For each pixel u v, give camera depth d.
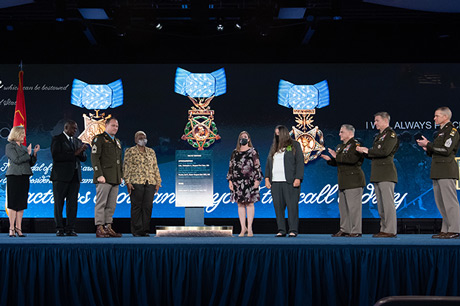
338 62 9.12
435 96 9.06
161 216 8.91
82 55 9.16
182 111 9.14
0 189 8.91
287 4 7.79
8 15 8.45
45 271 4.00
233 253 3.96
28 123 9.07
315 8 7.81
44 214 8.86
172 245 3.99
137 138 6.95
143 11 8.12
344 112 9.09
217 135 9.08
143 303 3.94
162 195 8.96
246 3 8.08
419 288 3.92
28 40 9.20
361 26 9.14
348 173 6.36
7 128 9.05
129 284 3.97
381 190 5.85
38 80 9.16
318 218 8.88
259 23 7.98
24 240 4.47
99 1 7.82
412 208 8.82
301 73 9.18
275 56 9.14
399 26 9.09
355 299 3.94
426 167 8.90
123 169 6.93
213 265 3.96
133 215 6.87
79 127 9.09
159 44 9.23
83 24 8.24
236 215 8.91
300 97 9.12
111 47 9.19
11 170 6.23
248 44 9.20
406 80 9.09
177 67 9.21
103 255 4.00
